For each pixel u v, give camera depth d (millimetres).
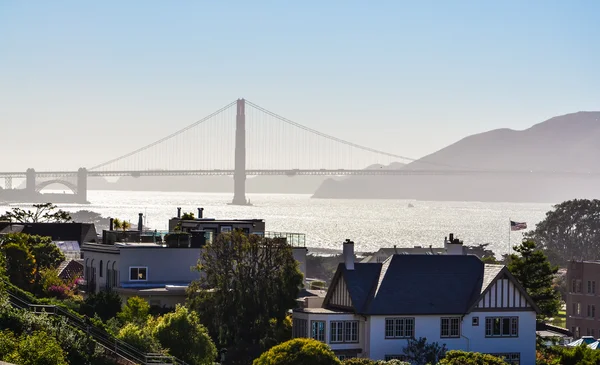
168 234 120125
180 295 113375
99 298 107875
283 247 109312
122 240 129250
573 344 131500
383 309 105688
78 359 78250
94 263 125562
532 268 133125
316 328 105500
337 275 111000
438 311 107312
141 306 102688
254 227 137750
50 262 135250
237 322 106062
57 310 88375
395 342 106000
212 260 108500
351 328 106500
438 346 105688
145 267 117438
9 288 93125
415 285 108812
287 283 108312
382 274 109375
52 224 173250
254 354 103375
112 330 92375
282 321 108312
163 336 95188
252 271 107812
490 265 112875
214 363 98500
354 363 96000
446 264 112375
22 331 76562
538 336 125938
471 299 109500
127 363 81875
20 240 123750
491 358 96688
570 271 194750
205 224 132625
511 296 110312
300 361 90688
